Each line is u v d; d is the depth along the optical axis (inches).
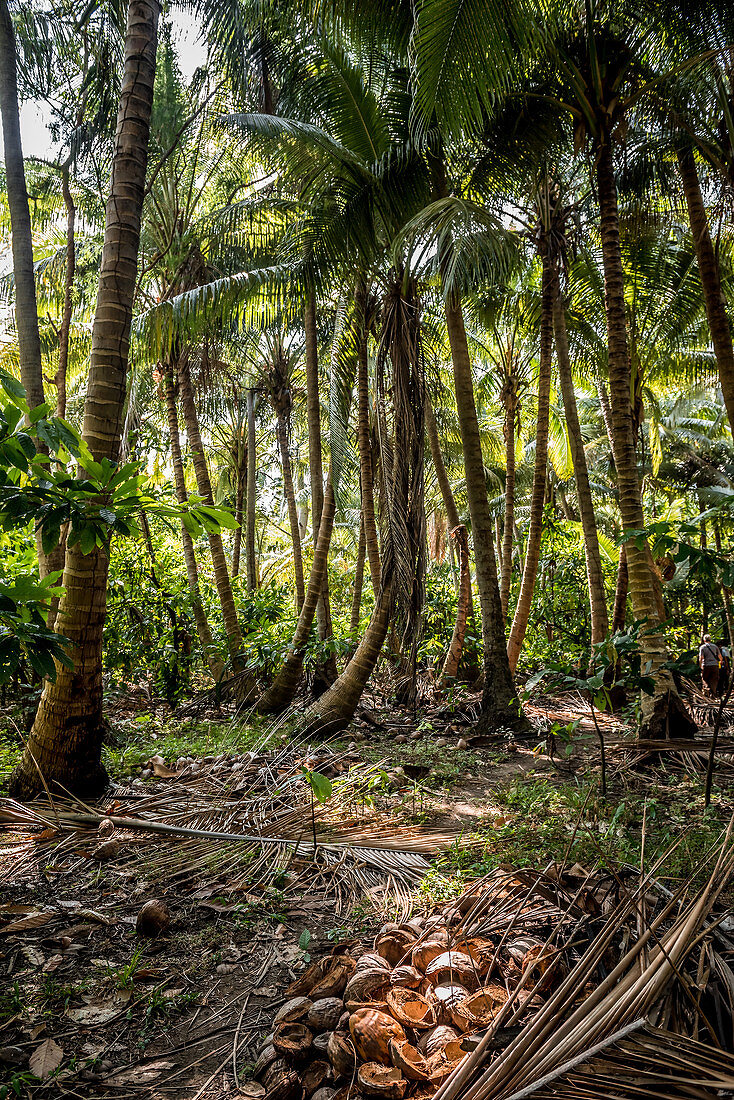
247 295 282.0
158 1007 98.0
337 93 272.2
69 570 179.9
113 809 172.6
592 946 89.3
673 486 663.8
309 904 130.0
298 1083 80.3
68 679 179.6
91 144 269.1
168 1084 83.6
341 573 667.4
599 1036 75.2
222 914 126.0
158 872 141.7
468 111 212.7
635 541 190.4
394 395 289.0
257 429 636.1
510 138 281.3
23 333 228.7
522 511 685.9
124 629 328.8
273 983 104.7
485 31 199.0
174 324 280.5
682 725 242.2
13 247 230.4
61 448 104.8
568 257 367.2
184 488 338.3
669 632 404.5
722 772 213.0
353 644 363.6
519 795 193.2
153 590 348.2
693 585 375.6
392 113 281.9
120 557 334.0
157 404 458.6
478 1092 70.1
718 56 254.2
